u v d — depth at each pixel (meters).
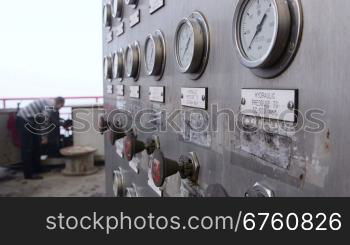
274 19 0.50
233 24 0.61
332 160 0.43
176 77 0.92
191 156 0.83
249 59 0.58
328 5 0.43
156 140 1.10
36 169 3.79
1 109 3.75
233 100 0.65
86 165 3.76
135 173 1.45
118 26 1.64
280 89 0.52
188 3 0.84
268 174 0.56
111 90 1.87
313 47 0.46
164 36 1.01
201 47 0.75
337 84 0.42
